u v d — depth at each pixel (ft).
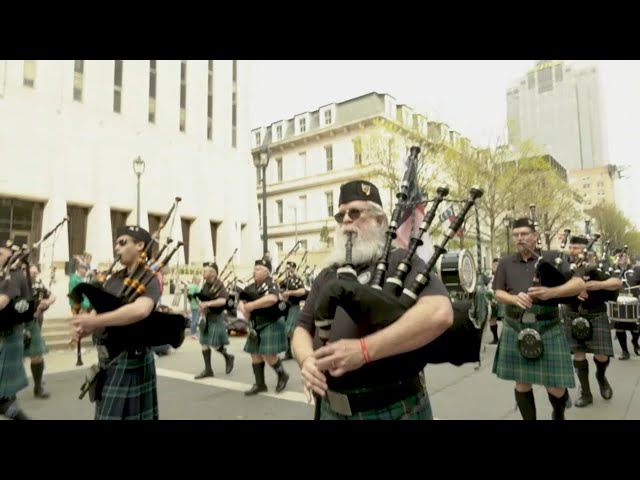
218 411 12.75
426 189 45.44
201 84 74.84
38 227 54.70
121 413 7.17
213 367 20.58
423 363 4.65
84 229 59.11
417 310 3.98
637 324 19.42
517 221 10.50
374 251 4.90
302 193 95.81
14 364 11.73
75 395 15.14
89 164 58.90
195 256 71.56
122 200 61.98
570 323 13.44
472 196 4.58
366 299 4.00
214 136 76.84
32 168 53.62
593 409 12.16
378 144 57.00
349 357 3.87
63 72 57.11
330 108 91.81
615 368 18.26
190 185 71.36
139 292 7.19
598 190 228.22
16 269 12.16
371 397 4.50
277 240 99.09
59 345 27.07
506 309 10.43
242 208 80.28
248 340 15.35
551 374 9.48
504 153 53.47
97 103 60.34
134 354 7.45
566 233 12.68
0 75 51.72
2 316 11.38
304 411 12.69
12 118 52.44
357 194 5.09
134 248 7.80
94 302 6.79
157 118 67.97
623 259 28.02
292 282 22.97
